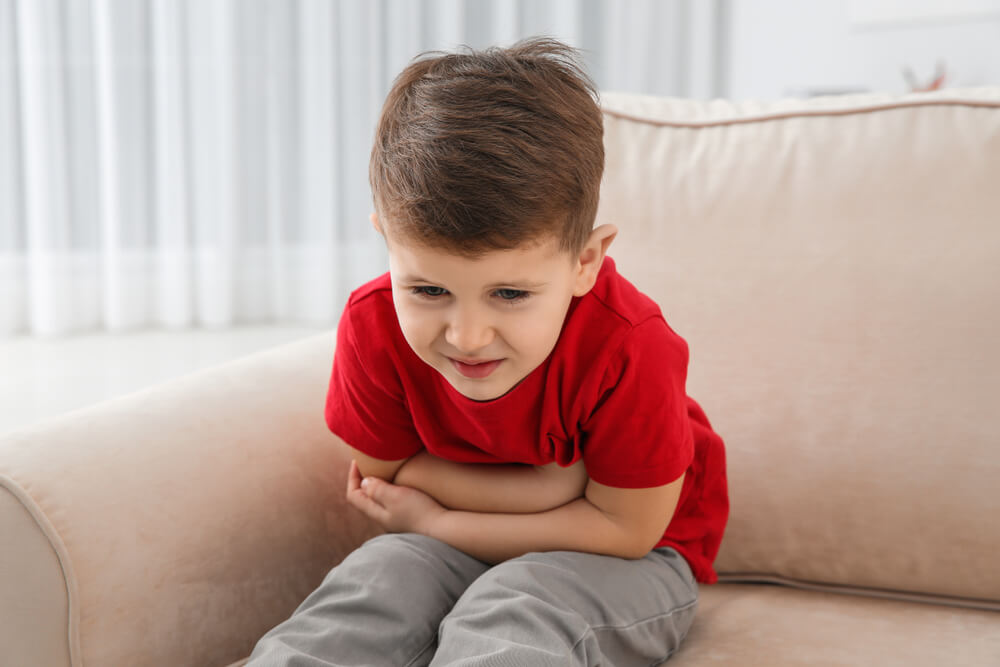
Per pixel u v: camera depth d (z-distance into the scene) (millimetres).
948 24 2816
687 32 3422
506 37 3252
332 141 3133
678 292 1009
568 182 682
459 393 823
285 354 1037
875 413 917
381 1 3166
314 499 919
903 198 955
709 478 924
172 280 3105
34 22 2805
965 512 880
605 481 848
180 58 2982
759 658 810
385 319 847
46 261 2959
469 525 882
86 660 719
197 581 791
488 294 685
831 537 925
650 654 816
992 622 876
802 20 3195
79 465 749
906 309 926
